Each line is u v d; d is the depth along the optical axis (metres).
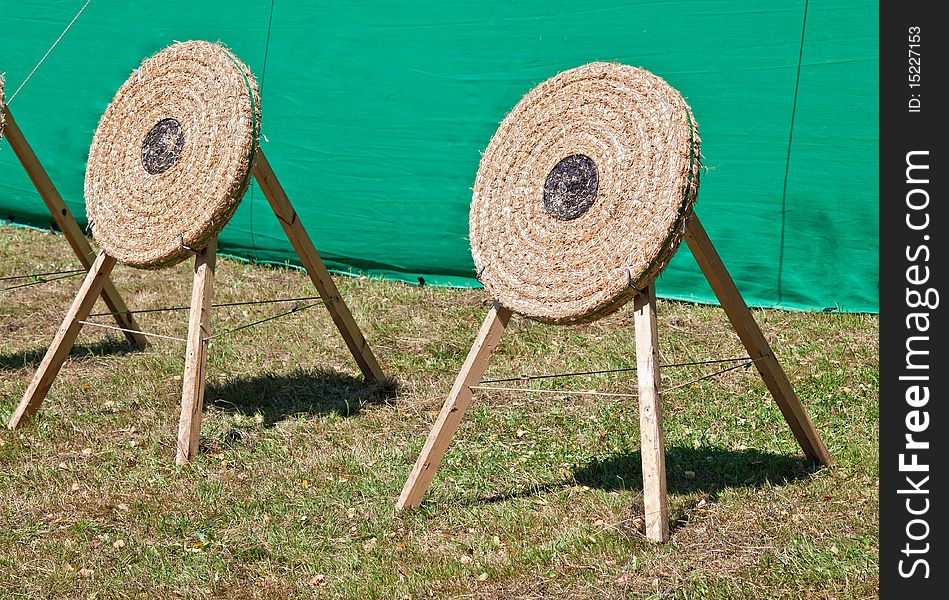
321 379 6.89
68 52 10.14
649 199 4.47
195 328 5.63
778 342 7.21
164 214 5.77
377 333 7.70
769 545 4.50
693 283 8.18
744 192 7.89
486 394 6.52
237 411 6.33
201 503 5.16
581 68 4.91
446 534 4.81
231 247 9.77
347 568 4.54
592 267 4.63
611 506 4.95
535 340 7.45
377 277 9.17
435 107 8.69
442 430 4.98
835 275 7.71
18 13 10.29
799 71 7.60
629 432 5.85
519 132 5.08
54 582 4.48
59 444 5.90
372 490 5.23
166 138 5.91
